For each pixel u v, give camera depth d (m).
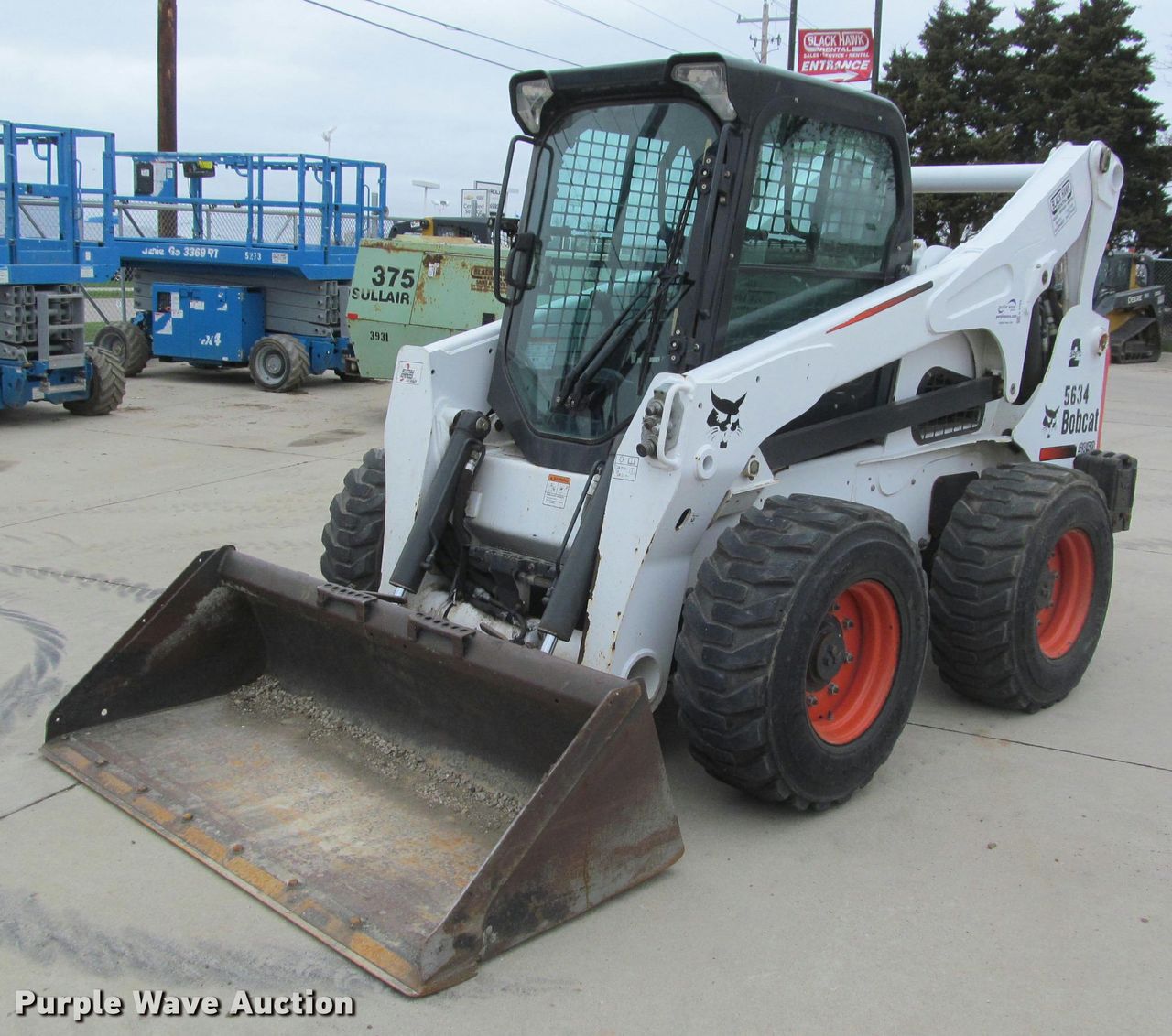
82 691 3.81
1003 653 4.21
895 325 3.96
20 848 3.29
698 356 3.60
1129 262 20.83
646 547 3.36
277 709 3.97
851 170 4.01
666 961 2.87
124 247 14.12
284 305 13.84
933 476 4.58
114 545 6.55
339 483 8.35
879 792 3.83
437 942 2.70
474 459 3.94
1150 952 2.97
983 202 21.48
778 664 3.23
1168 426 12.54
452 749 3.56
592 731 2.88
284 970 2.79
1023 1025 2.67
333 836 3.23
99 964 2.81
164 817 3.37
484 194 22.59
